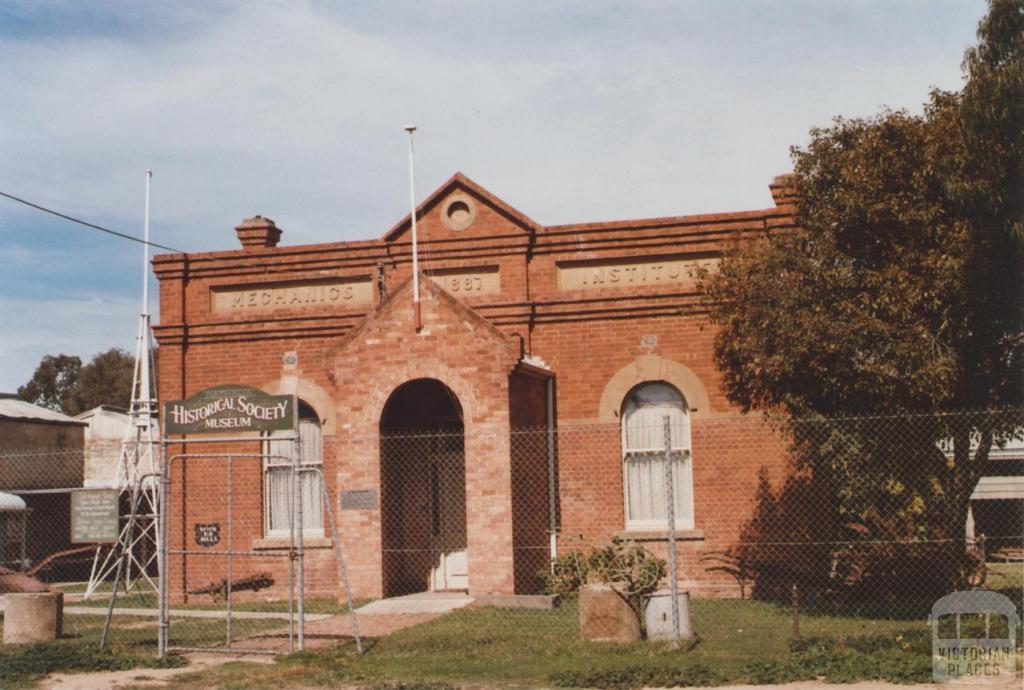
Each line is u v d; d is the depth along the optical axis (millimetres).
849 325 15562
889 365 15516
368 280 22844
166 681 13102
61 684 13008
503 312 21734
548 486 21094
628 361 21281
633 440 21344
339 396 20250
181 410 15031
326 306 22906
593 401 21328
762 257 17172
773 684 12055
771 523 20266
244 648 15102
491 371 19547
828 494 20000
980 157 14445
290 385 22609
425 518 21344
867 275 15930
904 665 12250
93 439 40750
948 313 15500
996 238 14672
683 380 21000
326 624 17312
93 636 16938
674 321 21172
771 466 20422
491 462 19375
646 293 21391
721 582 20375
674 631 14203
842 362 15789
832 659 12727
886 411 16188
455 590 21125
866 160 16281
